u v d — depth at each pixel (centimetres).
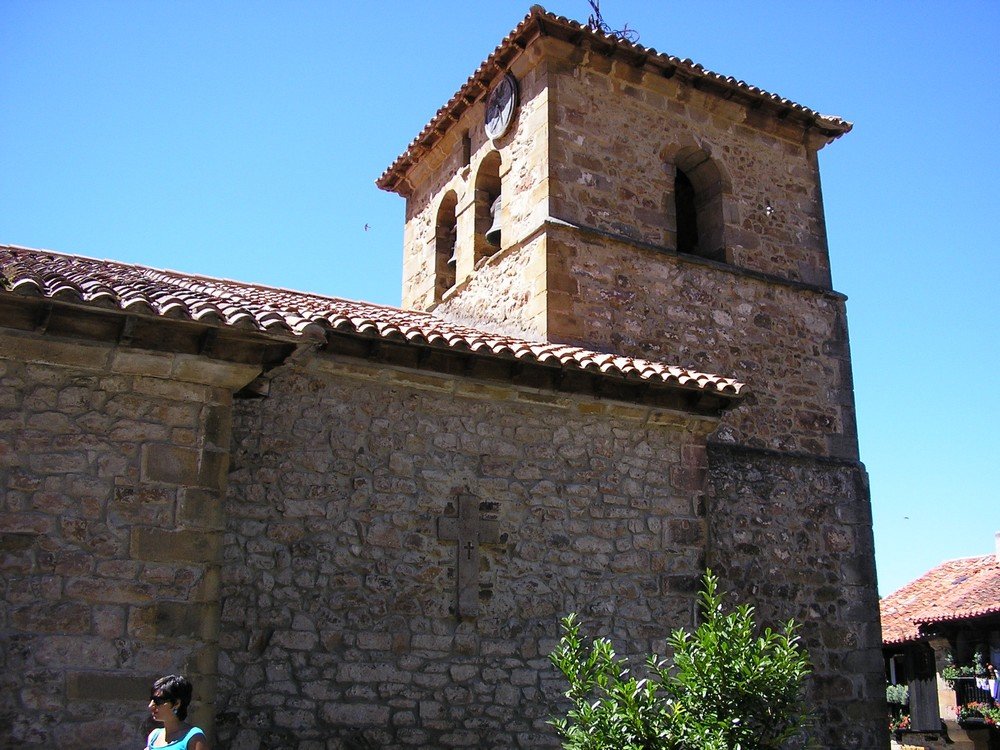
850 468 1427
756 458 1353
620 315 1365
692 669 824
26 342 794
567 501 1084
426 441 1030
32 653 745
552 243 1348
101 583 776
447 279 1667
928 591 2597
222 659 891
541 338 1313
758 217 1546
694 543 1138
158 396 828
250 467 945
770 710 815
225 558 915
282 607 926
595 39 1447
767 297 1494
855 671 1321
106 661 763
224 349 841
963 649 2217
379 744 931
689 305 1423
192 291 952
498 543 1038
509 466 1064
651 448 1148
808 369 1482
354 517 977
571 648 885
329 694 923
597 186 1421
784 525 1338
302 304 1155
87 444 798
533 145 1431
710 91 1545
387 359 1012
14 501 769
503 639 1015
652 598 1098
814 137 1645
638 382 1108
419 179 1769
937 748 2222
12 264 947
